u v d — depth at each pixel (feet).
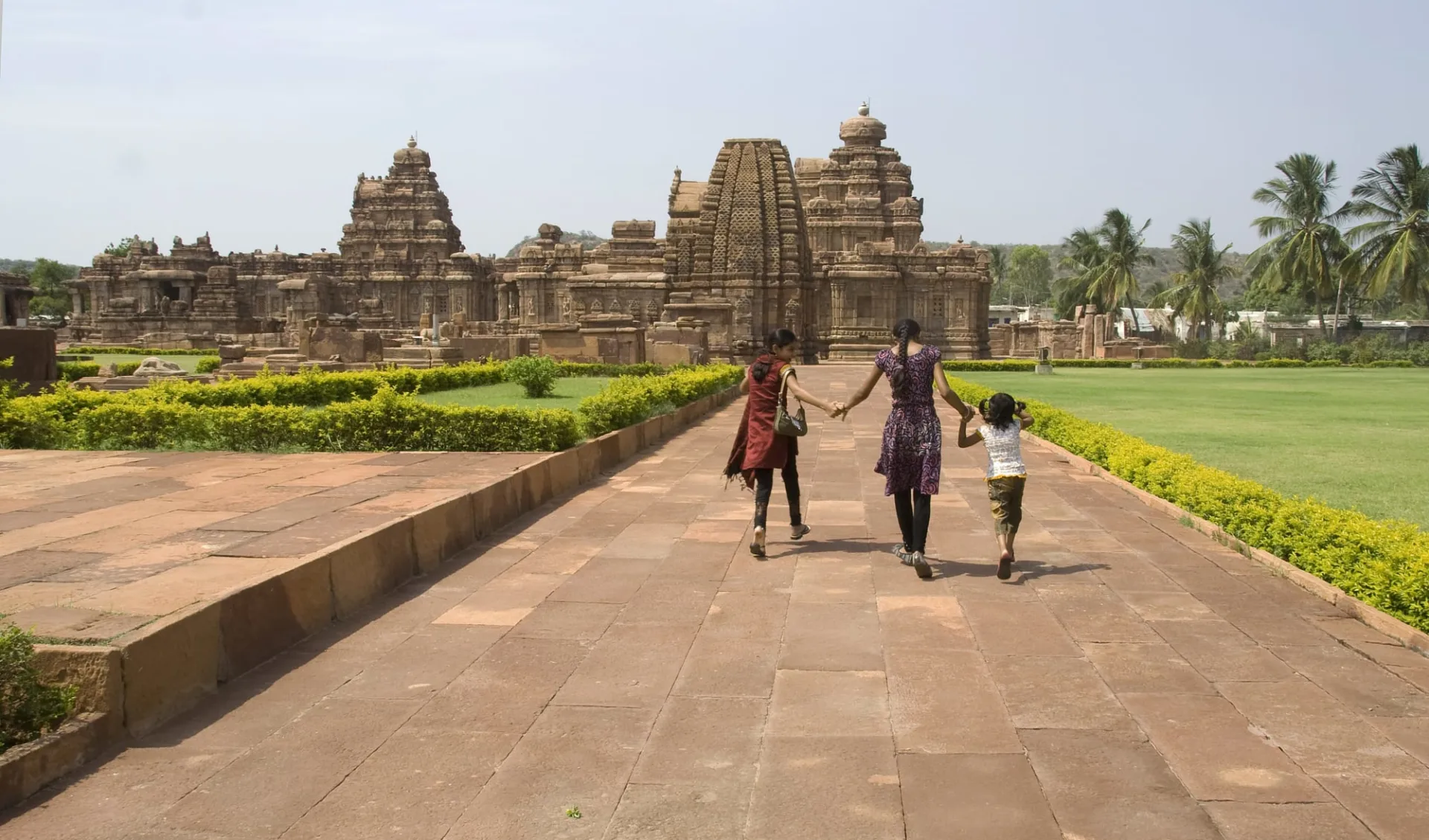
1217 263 265.34
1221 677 19.63
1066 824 14.03
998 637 22.15
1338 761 15.93
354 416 45.09
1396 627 21.94
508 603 24.75
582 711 17.97
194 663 18.35
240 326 272.10
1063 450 53.47
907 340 28.07
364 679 19.54
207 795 14.84
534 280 247.70
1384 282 210.18
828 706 18.20
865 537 32.60
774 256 179.83
